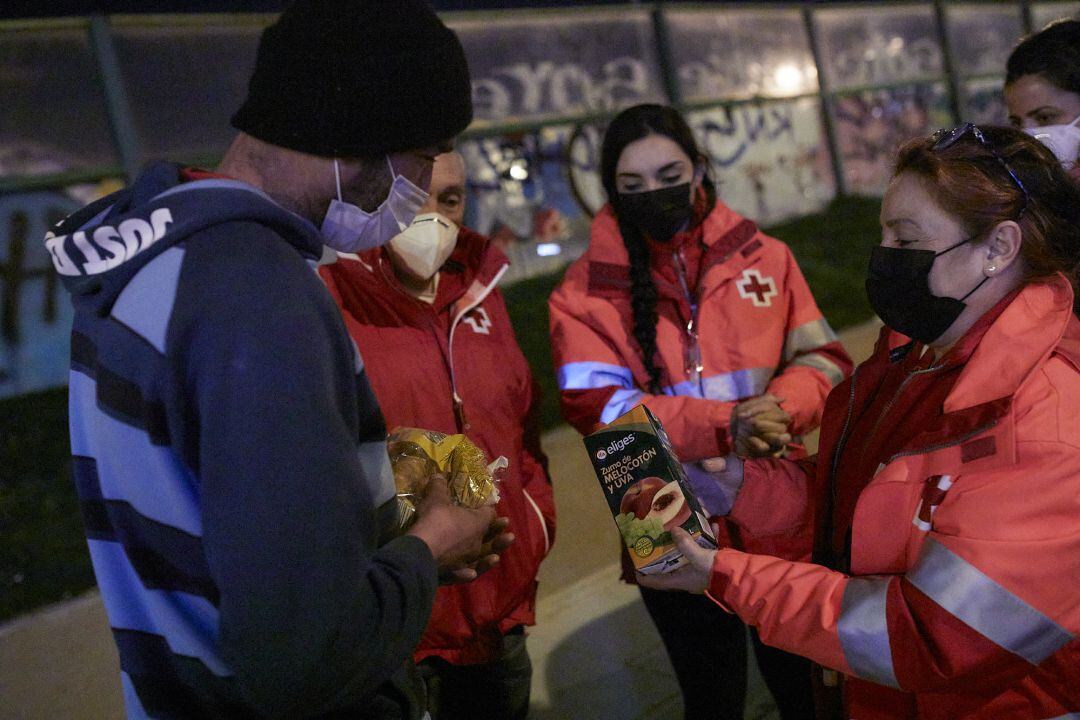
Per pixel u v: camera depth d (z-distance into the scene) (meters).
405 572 1.10
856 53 13.33
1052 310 1.28
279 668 0.97
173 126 7.83
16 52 7.23
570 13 10.16
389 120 1.12
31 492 5.62
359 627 1.01
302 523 0.95
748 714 2.89
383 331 2.11
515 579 2.13
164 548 1.06
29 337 7.33
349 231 1.22
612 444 1.57
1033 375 1.22
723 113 11.55
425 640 2.07
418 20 1.14
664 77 11.04
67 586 4.46
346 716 1.19
